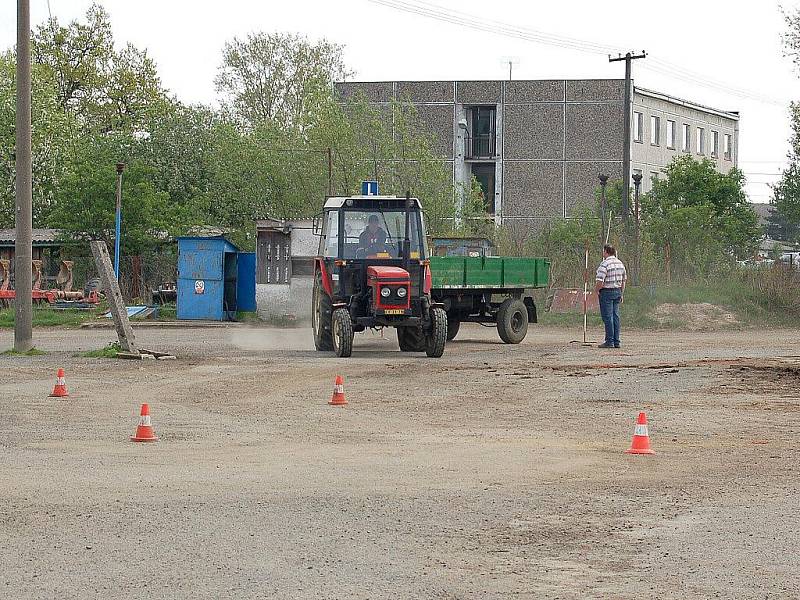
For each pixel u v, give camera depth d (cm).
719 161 8100
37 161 5300
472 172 7075
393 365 2278
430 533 900
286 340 3122
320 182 4891
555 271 4141
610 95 6800
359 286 2536
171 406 1670
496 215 6650
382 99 6956
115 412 1600
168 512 968
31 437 1374
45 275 4925
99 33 7412
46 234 5038
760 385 1927
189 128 5566
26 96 2519
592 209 5772
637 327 3653
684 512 981
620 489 1079
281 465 1193
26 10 2500
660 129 7256
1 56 6266
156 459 1226
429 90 6919
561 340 3106
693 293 3938
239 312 4116
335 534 894
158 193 4538
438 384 1953
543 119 6869
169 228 4359
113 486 1078
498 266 2881
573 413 1612
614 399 1761
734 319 3731
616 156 6800
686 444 1345
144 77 7494
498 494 1052
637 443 1280
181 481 1104
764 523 941
